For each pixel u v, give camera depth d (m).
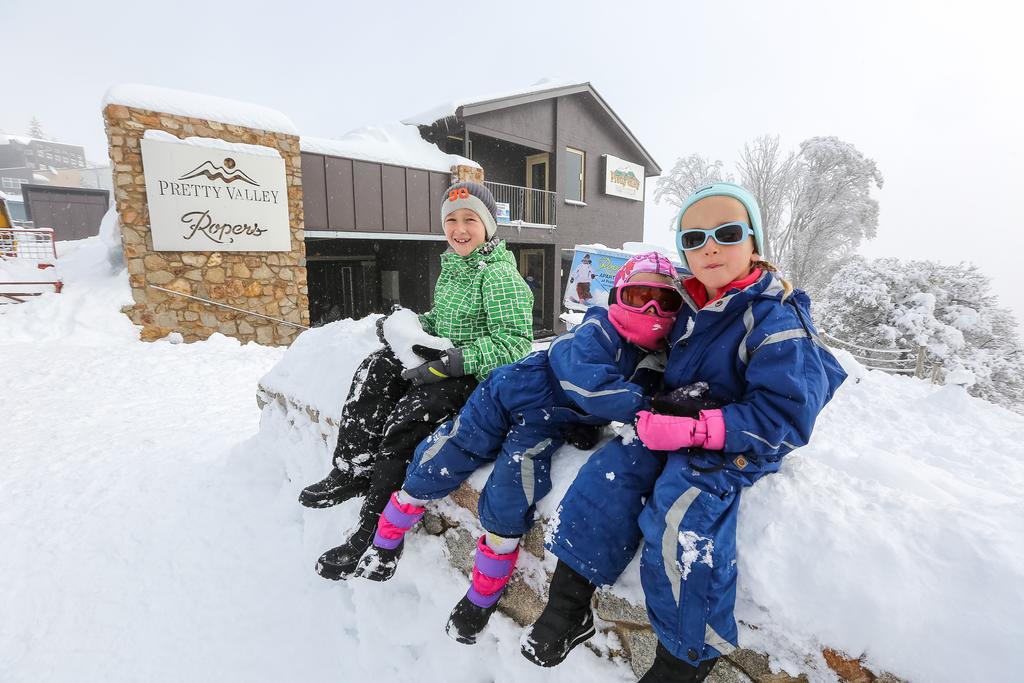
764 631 1.05
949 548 0.99
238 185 8.25
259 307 8.80
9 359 6.43
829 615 0.98
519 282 1.95
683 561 1.04
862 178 23.66
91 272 9.22
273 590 2.26
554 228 15.41
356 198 10.57
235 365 6.90
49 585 2.40
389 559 1.70
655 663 1.10
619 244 18.55
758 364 1.13
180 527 2.72
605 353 1.36
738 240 1.21
